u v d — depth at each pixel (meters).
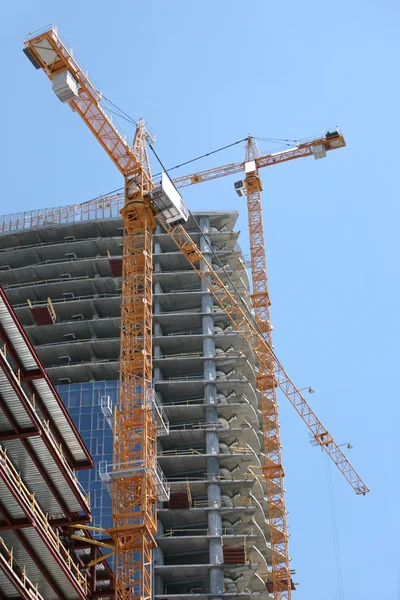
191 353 154.50
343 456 153.50
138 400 105.25
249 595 127.81
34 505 74.94
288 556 133.12
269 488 138.50
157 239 165.25
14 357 73.62
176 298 158.00
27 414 72.19
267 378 147.50
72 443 80.12
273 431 143.75
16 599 71.44
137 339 109.69
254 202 161.88
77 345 151.12
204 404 143.50
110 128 121.69
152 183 121.31
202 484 136.88
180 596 125.94
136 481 97.38
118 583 92.19
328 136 162.00
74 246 165.25
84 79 118.88
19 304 163.00
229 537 131.25
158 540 130.25
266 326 151.38
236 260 164.38
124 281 113.69
